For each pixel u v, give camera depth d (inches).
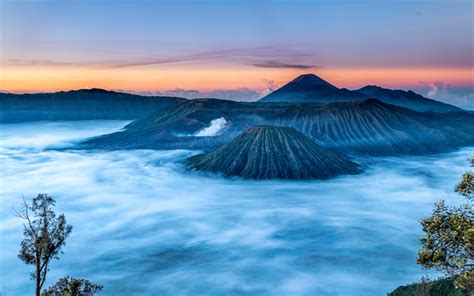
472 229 478.0
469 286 521.3
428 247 547.5
